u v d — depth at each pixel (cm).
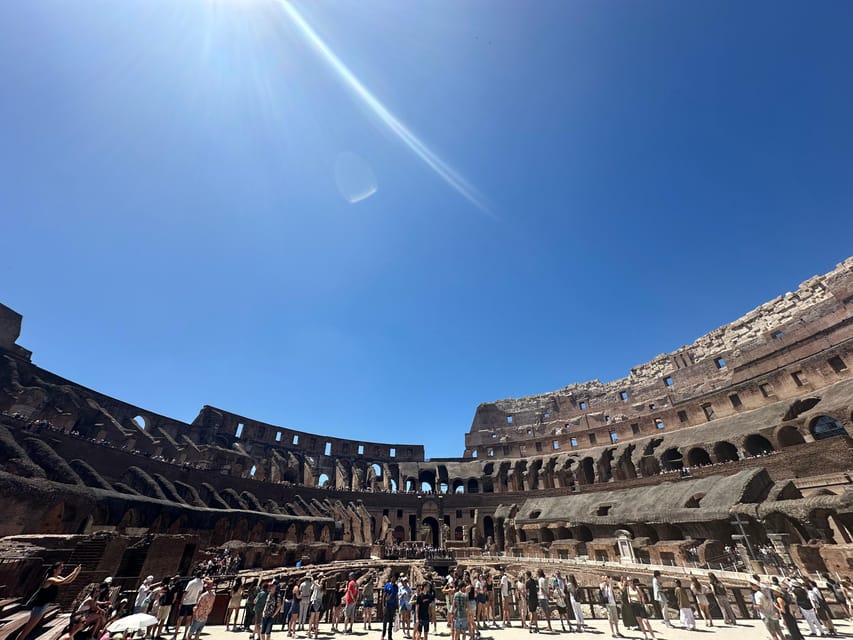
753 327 7156
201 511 4459
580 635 1795
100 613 1059
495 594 2342
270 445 7831
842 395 4441
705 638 1709
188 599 1560
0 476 2834
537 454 8356
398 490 8481
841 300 5606
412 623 1877
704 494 4247
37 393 4366
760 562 2925
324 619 2266
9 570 1678
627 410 8244
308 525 5738
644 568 3519
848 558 2638
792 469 4253
